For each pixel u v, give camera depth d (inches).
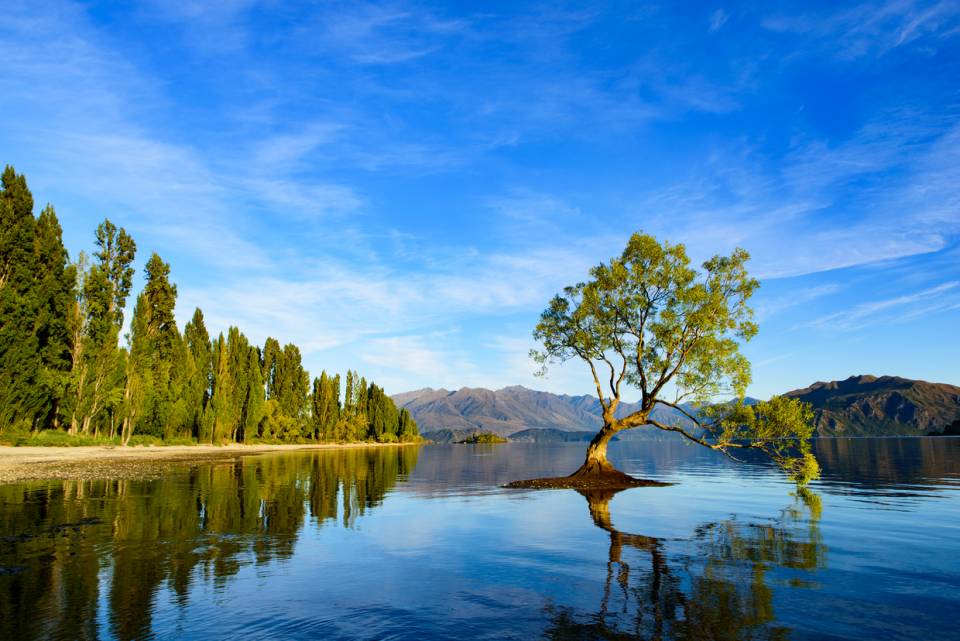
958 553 543.2
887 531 668.1
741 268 1352.1
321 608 375.2
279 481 1310.3
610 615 360.5
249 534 641.0
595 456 1456.7
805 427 1162.0
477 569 485.1
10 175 2110.0
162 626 337.4
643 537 637.3
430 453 4407.0
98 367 2406.5
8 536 610.2
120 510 791.7
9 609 367.6
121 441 2596.0
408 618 355.3
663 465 2304.4
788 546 580.4
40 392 2161.7
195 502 888.3
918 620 350.9
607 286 1441.9
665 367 1344.7
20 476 1245.7
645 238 1381.6
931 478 1455.5
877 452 3321.9
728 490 1204.5
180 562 502.0
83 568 475.2
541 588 425.4
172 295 3321.9
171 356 3284.9
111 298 2581.2
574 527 711.7
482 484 1406.3
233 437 4042.8
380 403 6865.2
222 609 371.6
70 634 321.7
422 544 596.7
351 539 621.9
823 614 362.0
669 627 337.7
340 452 3774.6
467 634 326.0
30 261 2126.0
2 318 2014.0
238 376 4028.1
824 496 1059.9
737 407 1256.8
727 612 366.0
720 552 552.4
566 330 1497.3
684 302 1354.6
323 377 5620.1
